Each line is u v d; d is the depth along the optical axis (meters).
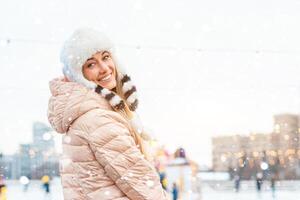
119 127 1.54
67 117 1.57
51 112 1.64
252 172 30.59
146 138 1.76
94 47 1.69
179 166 11.87
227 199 18.97
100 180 1.53
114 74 1.77
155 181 1.53
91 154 1.54
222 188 28.41
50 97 1.66
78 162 1.56
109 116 1.56
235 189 25.47
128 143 1.53
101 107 1.60
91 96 1.60
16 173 27.53
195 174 12.08
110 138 1.52
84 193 1.55
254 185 29.11
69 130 1.59
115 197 1.51
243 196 21.14
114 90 1.81
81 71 1.67
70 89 1.60
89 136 1.53
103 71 1.72
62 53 1.70
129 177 1.50
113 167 1.50
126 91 1.78
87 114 1.56
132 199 1.52
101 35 1.72
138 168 1.52
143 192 1.50
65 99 1.59
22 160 26.91
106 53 1.74
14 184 27.53
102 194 1.52
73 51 1.67
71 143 1.57
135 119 1.72
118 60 1.79
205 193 24.11
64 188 1.62
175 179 11.84
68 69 1.69
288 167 31.81
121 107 1.64
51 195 18.19
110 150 1.51
